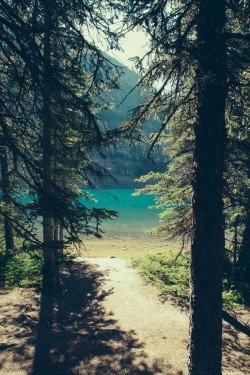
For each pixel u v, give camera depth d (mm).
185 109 6102
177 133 6715
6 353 6098
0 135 3674
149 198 58375
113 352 6773
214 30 4172
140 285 12273
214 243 4676
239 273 11984
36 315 8508
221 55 4254
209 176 4613
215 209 4652
